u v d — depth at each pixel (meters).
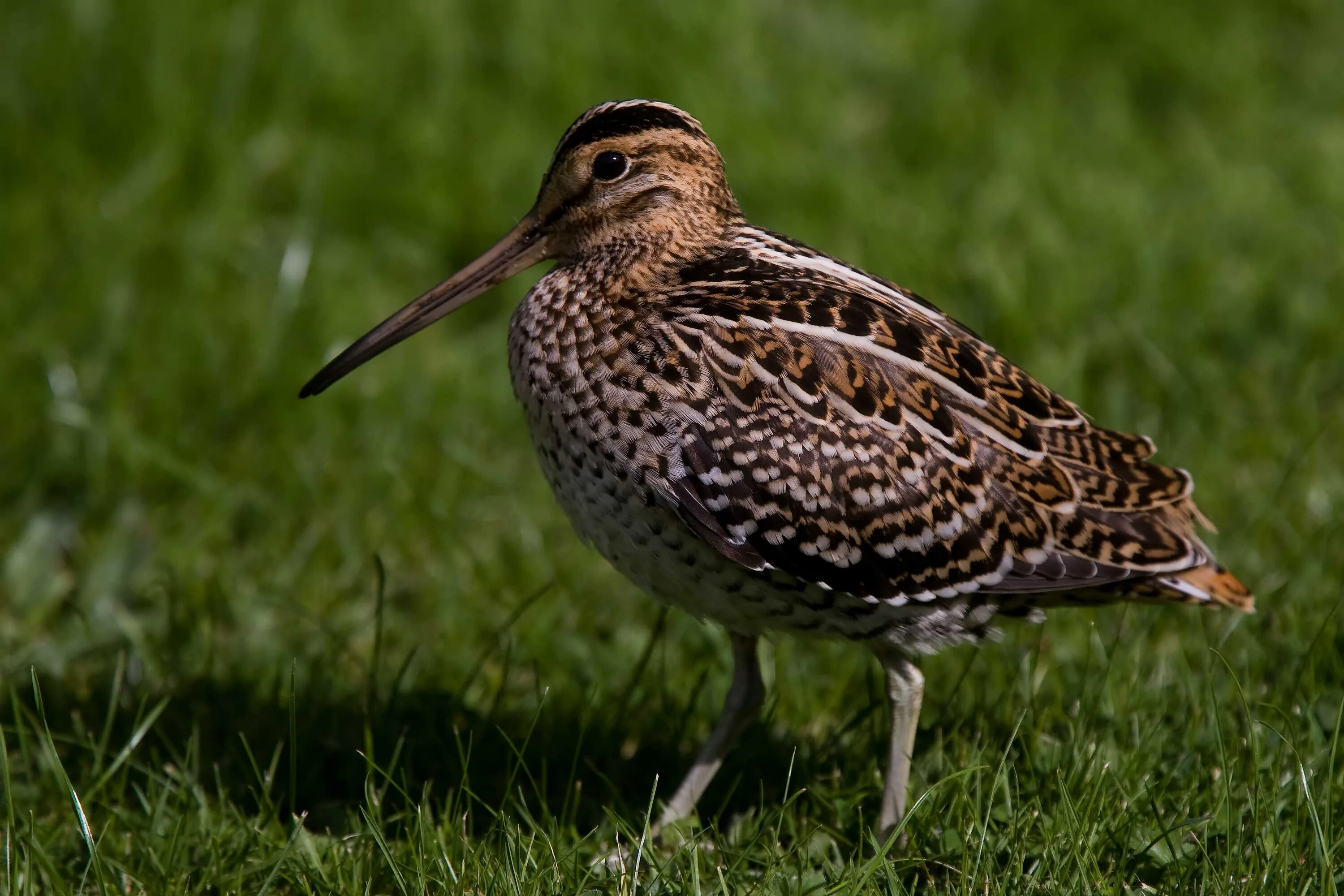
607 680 9.54
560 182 8.33
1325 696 8.59
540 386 7.99
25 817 8.16
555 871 7.49
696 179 8.32
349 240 13.53
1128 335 12.09
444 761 8.86
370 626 10.20
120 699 9.29
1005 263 12.70
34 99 14.03
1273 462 10.98
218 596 10.08
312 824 8.55
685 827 8.33
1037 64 15.89
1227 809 7.51
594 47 14.85
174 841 7.75
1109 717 8.58
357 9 15.21
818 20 16.16
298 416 11.61
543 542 10.68
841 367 7.75
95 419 11.28
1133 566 7.98
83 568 10.66
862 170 14.20
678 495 7.68
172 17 14.45
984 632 8.18
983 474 7.86
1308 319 12.23
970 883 7.39
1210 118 15.43
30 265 12.59
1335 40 16.67
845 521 7.71
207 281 12.62
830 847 8.16
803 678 9.36
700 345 7.70
